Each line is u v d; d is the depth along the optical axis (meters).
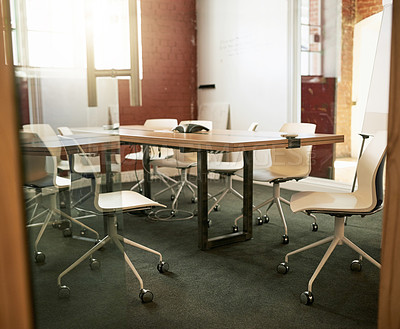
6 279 1.13
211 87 6.39
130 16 2.30
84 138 1.40
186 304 2.18
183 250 3.05
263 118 5.79
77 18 1.35
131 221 3.84
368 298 2.23
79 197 1.41
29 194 1.24
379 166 2.12
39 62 1.26
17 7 1.19
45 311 1.37
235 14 5.96
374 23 5.09
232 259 2.86
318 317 2.03
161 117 6.35
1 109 1.10
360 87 5.38
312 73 5.37
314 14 5.28
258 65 5.76
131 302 2.21
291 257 2.87
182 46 6.36
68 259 1.41
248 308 2.13
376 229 3.50
